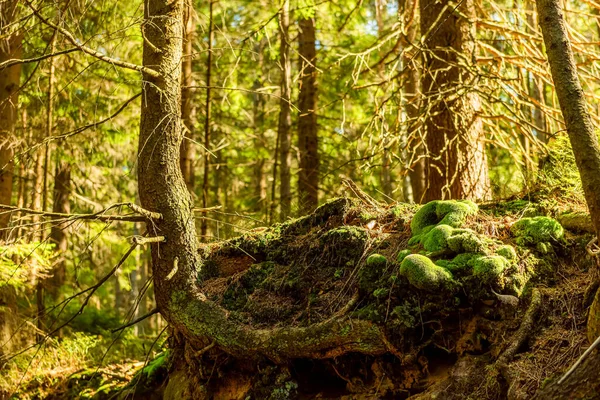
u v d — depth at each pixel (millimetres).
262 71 13547
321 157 11375
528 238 4172
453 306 3877
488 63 7414
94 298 13422
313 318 4398
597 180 3281
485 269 3824
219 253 5297
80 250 13430
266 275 4945
